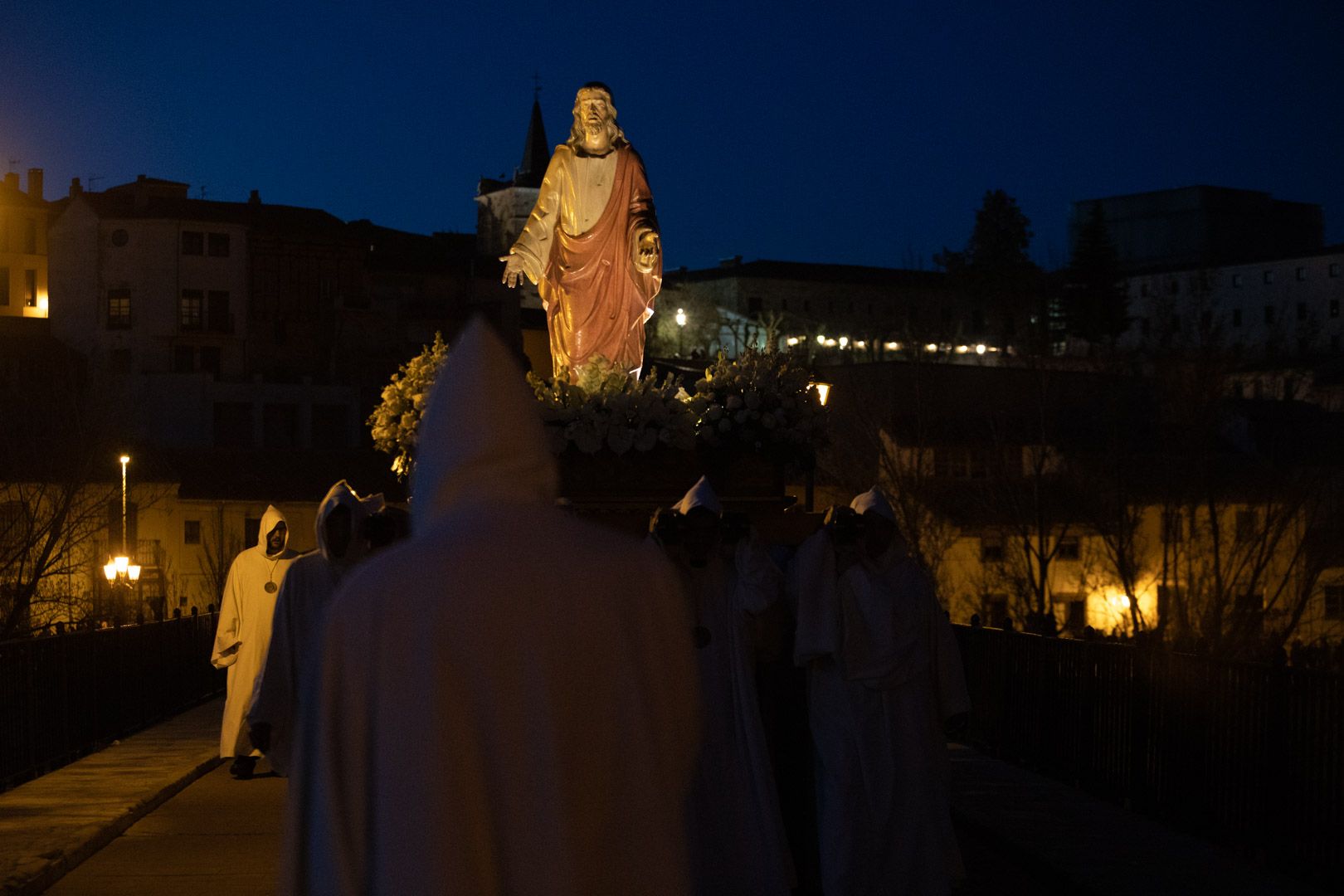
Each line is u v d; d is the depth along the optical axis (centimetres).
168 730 1516
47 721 1234
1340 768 784
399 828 255
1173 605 3325
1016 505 3766
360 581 267
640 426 1122
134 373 5878
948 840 762
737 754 746
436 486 281
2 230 7731
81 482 3186
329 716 261
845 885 736
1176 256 10606
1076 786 1160
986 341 8844
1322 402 5041
